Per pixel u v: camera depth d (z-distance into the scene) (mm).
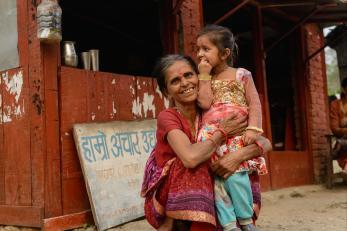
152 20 7750
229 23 8531
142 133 5074
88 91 4637
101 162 4543
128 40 8438
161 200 2459
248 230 2389
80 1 7328
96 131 4590
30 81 4359
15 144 4516
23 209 4363
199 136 2420
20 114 4469
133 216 4711
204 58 2535
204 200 2291
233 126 2418
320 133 9297
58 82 4398
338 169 12844
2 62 4711
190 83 2465
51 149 4285
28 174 4371
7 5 4660
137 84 5188
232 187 2383
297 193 7516
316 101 9273
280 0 7387
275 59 9336
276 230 4539
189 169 2340
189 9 6082
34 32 4344
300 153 8617
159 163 2467
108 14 7879
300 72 8945
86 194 4551
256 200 2535
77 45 8547
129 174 4797
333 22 8562
